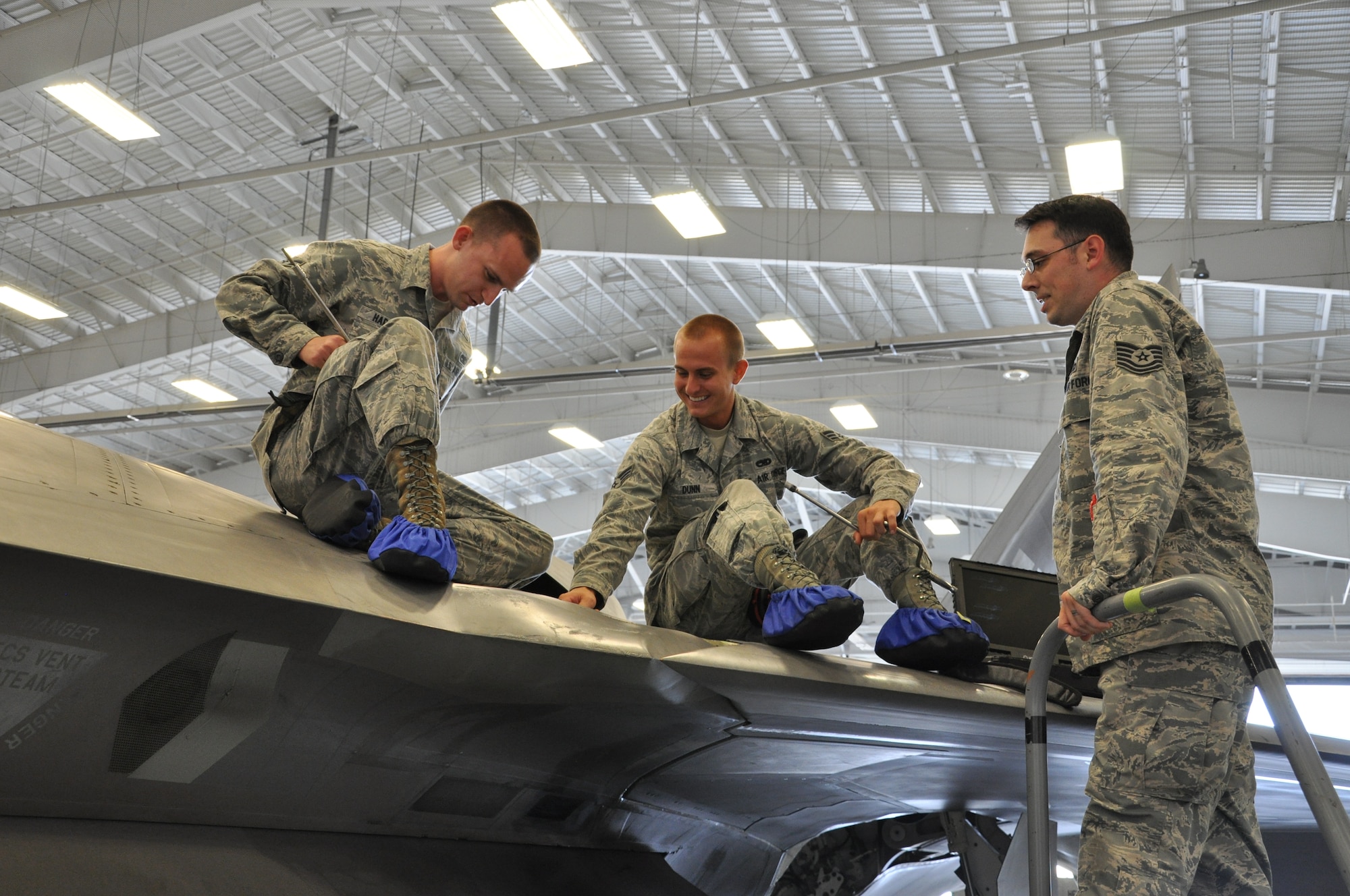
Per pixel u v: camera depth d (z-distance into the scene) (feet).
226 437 70.03
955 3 34.83
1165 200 43.16
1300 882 13.82
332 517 5.90
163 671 4.68
